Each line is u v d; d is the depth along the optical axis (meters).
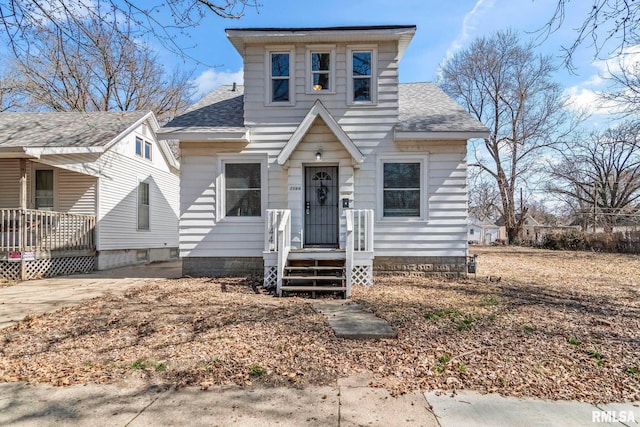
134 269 13.62
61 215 11.98
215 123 10.44
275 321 5.78
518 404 3.38
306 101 10.09
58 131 12.73
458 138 9.73
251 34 9.70
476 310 6.46
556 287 8.90
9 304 7.12
